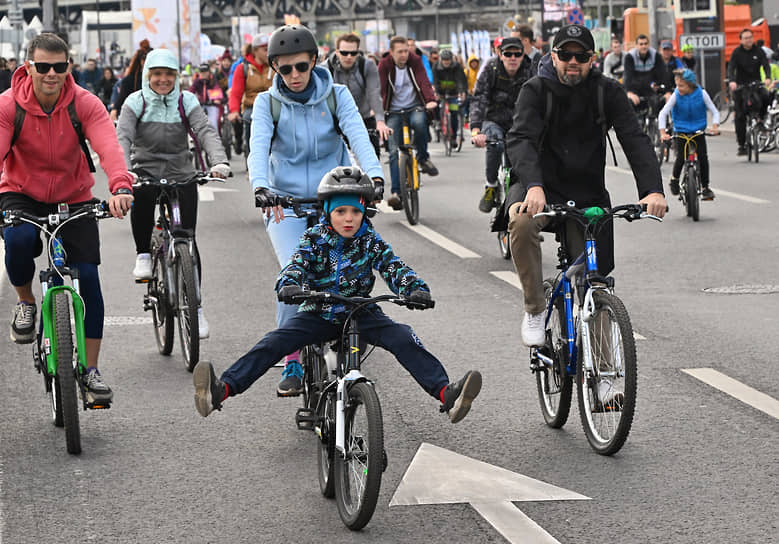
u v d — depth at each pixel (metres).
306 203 10.62
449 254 20.25
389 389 11.76
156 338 13.71
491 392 11.53
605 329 9.45
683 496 8.48
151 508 8.48
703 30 60.72
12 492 8.86
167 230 13.26
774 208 25.30
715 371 12.05
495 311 15.41
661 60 37.03
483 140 21.02
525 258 10.16
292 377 10.23
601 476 8.98
